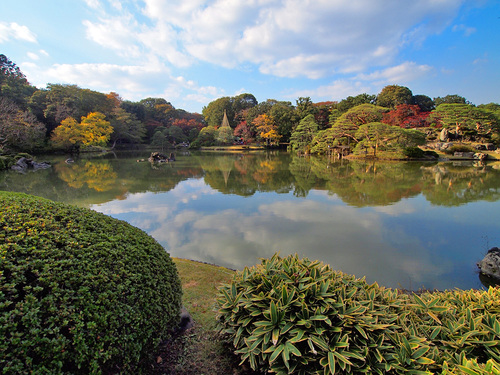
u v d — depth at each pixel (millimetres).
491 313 2184
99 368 1602
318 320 1888
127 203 10859
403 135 28844
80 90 40844
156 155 31047
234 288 2379
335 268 5277
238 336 2088
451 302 2473
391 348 1844
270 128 52406
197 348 2465
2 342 1266
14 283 1443
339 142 37719
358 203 10711
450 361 1718
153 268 2281
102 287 1739
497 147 31328
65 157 33375
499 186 14320
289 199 11523
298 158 35625
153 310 2092
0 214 1923
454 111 32188
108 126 41094
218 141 57281
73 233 1992
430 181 16188
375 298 2354
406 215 8883
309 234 7070
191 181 16938
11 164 22266
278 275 2240
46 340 1382
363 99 48406
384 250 6074
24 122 25828
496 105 41438
